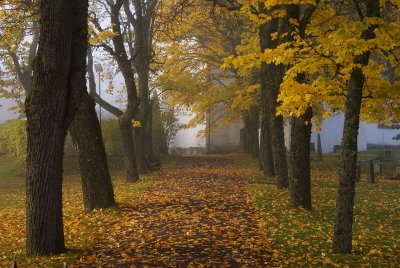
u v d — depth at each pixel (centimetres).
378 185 2269
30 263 988
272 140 2053
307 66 1038
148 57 2759
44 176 1061
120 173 3212
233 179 2448
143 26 3056
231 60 1102
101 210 1596
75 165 3328
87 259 1016
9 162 3444
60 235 1089
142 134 2911
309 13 1398
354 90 1009
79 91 1091
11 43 2394
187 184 2259
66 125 1088
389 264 958
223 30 3416
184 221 1398
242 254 1033
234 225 1346
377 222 1408
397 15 2020
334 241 1058
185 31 3378
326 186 2223
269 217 1453
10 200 2373
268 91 2020
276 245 1123
